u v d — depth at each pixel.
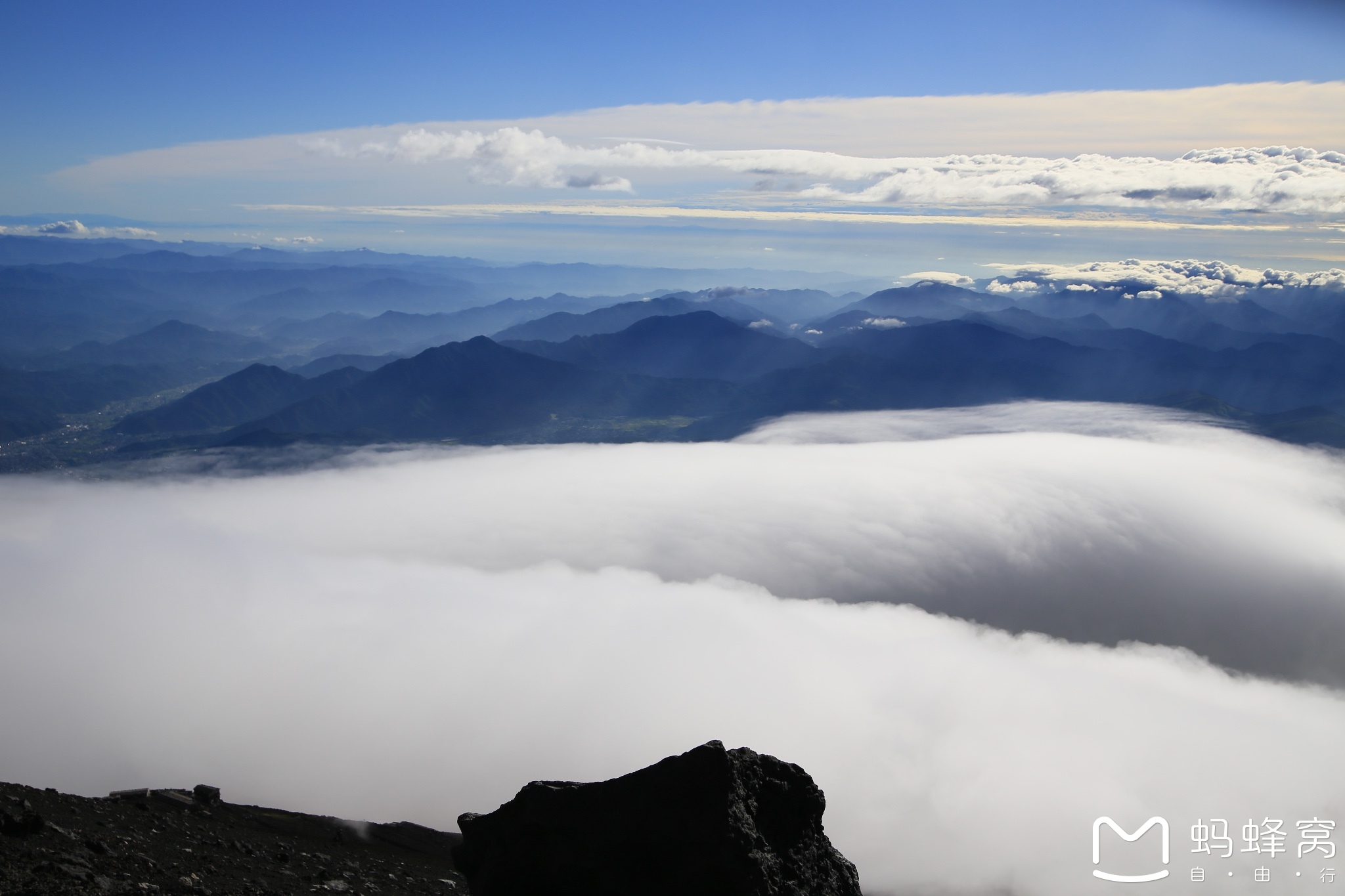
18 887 18.22
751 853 21.52
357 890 27.53
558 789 23.53
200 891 21.61
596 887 21.95
